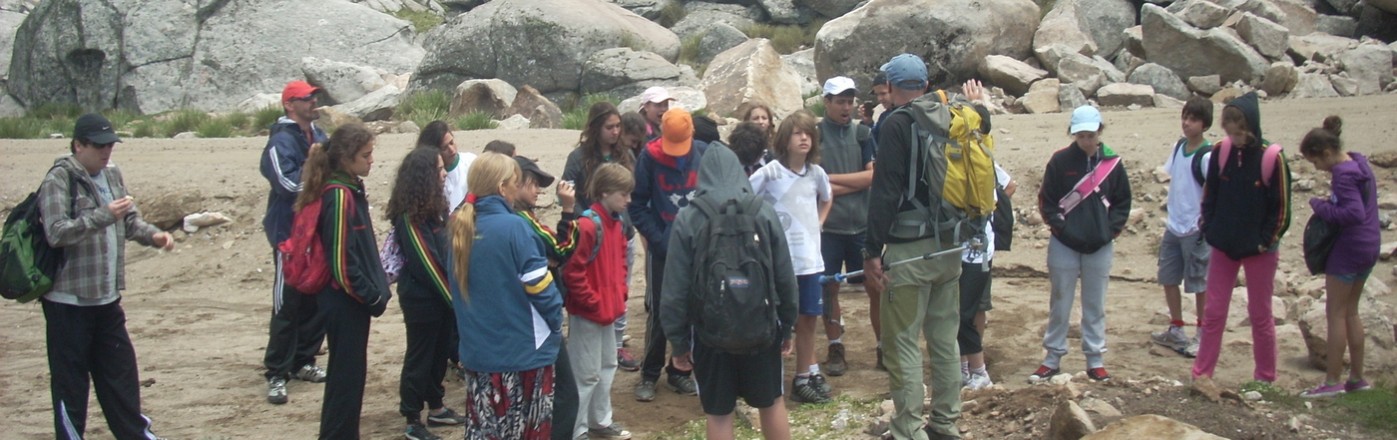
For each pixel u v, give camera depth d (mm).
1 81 29406
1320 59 17109
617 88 21656
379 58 27031
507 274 5309
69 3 27750
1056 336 7078
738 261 5000
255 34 26812
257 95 24484
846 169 7305
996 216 7000
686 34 27922
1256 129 6312
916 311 5582
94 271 5879
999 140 13023
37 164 14492
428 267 6082
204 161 14016
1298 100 14859
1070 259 6922
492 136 15461
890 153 5375
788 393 7082
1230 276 6578
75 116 26125
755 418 6531
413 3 32500
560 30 22219
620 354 7809
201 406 7223
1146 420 5359
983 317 6895
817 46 19250
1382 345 7223
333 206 5680
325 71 24047
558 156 13516
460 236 5332
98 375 6105
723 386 5285
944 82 18375
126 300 10344
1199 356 6703
